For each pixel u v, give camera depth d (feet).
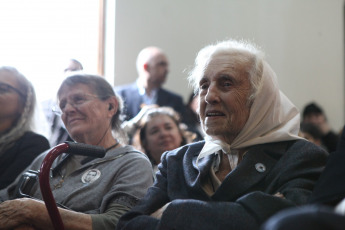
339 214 3.70
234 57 8.22
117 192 8.73
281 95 8.55
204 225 6.61
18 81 12.36
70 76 10.40
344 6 25.40
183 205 6.87
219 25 24.81
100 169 9.45
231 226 6.50
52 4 20.65
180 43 23.99
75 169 9.70
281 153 7.79
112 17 22.11
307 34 25.21
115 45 22.07
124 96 19.39
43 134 12.71
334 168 6.55
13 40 19.93
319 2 25.35
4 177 11.10
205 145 8.38
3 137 11.85
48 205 7.70
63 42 20.72
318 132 17.69
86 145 7.91
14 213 8.38
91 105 10.05
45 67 20.13
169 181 8.13
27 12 20.20
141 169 9.27
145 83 19.65
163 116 13.29
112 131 10.66
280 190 7.29
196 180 7.79
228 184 7.55
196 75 9.05
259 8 25.03
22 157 11.40
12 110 12.19
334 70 25.23
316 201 6.39
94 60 21.75
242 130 8.09
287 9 25.14
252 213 6.55
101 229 8.21
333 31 25.31
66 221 8.14
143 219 7.32
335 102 25.12
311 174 7.30
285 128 8.05
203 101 8.36
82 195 9.06
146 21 23.09
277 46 24.97
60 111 10.41
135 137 13.29
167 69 20.16
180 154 8.55
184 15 24.18
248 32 24.94
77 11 21.30
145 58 19.81
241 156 8.13
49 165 7.67
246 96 8.07
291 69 24.98
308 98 25.02
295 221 3.66
